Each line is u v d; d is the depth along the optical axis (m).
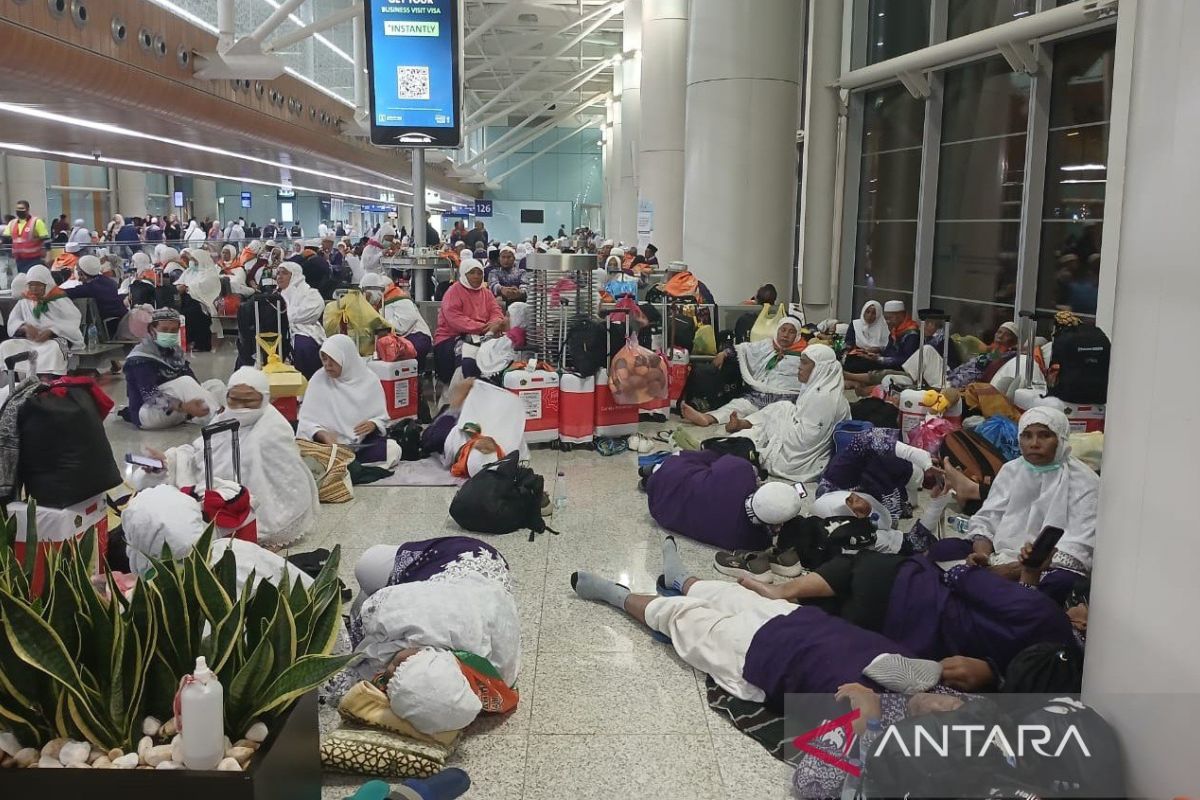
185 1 14.77
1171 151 2.03
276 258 16.11
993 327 9.70
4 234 14.65
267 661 2.30
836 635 3.12
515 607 3.51
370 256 18.06
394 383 7.39
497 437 6.56
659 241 19.66
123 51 11.47
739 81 11.25
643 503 5.80
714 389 8.62
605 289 8.65
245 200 41.50
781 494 4.57
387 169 28.38
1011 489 4.22
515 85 27.89
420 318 9.08
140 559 3.63
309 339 8.23
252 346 8.91
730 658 3.38
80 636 2.35
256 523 4.45
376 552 3.85
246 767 2.14
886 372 8.41
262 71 13.70
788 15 11.23
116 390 9.58
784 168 11.52
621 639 3.85
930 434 5.77
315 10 23.22
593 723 3.20
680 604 3.72
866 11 12.03
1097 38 8.00
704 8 11.39
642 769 2.92
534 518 5.22
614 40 36.88
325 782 2.85
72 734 2.26
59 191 28.14
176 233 23.38
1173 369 2.02
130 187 31.64
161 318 7.85
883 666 2.90
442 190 40.56
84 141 16.61
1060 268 8.61
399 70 10.10
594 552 4.88
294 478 4.91
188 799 2.09
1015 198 9.27
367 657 3.22
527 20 30.36
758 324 9.01
